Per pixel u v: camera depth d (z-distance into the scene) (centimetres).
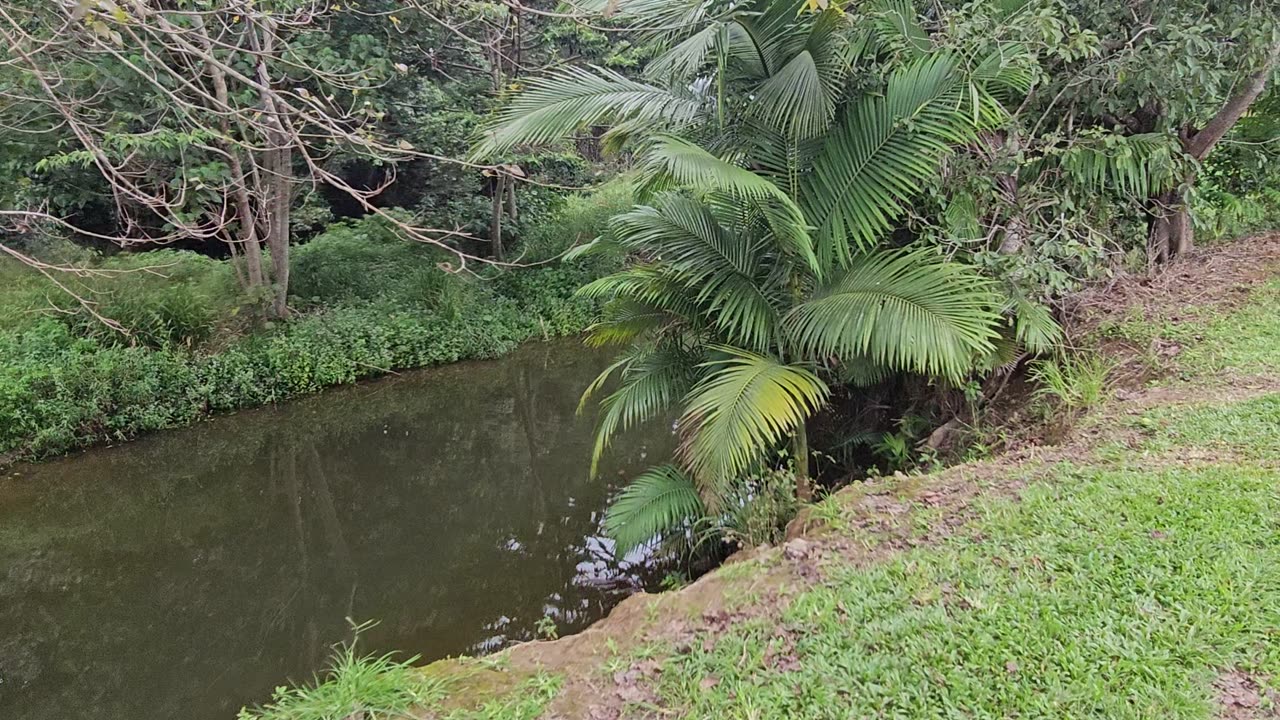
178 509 622
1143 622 227
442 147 1015
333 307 980
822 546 311
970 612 245
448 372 978
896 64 434
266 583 500
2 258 845
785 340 436
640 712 226
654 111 416
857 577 280
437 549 541
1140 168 504
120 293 797
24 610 470
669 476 489
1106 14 505
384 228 1125
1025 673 214
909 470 485
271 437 773
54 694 385
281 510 621
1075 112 539
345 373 899
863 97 418
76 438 694
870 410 579
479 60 1028
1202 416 369
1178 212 605
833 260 425
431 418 844
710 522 444
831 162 415
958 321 369
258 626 447
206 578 510
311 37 694
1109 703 199
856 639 243
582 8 358
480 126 416
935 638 235
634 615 291
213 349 823
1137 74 493
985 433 456
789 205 360
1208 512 278
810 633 251
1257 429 345
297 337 884
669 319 499
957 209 484
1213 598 231
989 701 207
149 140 539
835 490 507
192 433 757
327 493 655
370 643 422
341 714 237
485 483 668
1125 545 267
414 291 1055
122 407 725
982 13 466
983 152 490
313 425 809
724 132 430
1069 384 454
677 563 470
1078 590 247
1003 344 461
